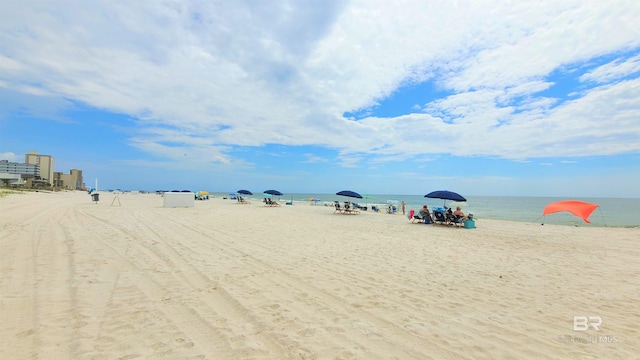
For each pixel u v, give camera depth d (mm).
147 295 4211
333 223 15180
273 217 17188
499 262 7133
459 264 6805
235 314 3691
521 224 17469
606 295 4859
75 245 7270
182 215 16172
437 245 9352
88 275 4977
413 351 2959
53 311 3545
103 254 6461
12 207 16891
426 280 5457
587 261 7492
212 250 7367
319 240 9562
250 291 4547
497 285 5277
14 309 3561
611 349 3115
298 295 4465
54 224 10836
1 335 2939
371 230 12805
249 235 10062
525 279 5711
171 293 4328
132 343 2893
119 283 4656
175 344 2906
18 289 4223
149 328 3223
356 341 3119
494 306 4262
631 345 3207
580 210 13086
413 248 8672
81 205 21844
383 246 8844
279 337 3137
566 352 3031
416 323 3617
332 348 2953
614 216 27812
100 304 3814
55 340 2887
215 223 13023
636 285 5453
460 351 2988
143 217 14359
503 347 3092
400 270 6113
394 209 26656
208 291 4477
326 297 4422
